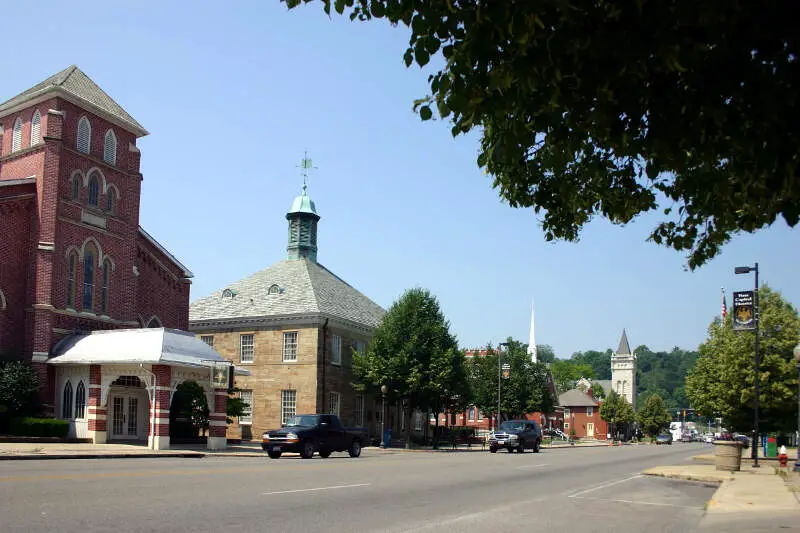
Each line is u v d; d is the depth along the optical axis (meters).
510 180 10.36
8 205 33.56
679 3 5.67
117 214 38.38
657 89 6.32
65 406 32.94
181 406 39.09
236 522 10.62
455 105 6.49
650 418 128.50
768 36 5.57
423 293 49.50
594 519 13.05
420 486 17.67
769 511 14.20
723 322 45.28
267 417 48.53
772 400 39.03
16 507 10.83
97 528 9.53
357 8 7.61
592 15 5.93
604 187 9.80
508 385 70.25
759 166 5.93
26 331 33.75
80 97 36.25
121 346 32.09
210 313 52.19
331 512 12.21
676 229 10.42
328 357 48.72
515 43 6.29
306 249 57.47
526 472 24.62
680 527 12.30
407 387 47.34
